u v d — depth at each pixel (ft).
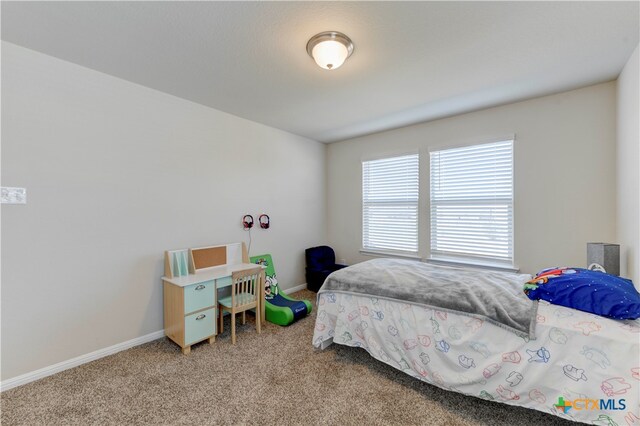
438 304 6.32
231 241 11.29
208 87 8.86
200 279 8.63
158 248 9.12
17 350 6.58
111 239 8.09
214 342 8.81
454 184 11.58
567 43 6.49
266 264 12.23
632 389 4.30
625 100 7.39
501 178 10.46
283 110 10.82
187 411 5.74
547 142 9.47
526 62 7.36
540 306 5.45
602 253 7.25
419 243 12.59
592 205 8.79
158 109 9.10
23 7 5.26
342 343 7.80
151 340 8.89
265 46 6.62
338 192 15.70
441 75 8.04
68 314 7.32
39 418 5.53
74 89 7.41
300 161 14.53
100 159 7.88
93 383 6.65
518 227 10.03
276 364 7.52
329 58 6.34
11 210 6.52
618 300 4.81
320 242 15.78
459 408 5.82
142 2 5.17
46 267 6.99
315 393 6.31
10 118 6.50
